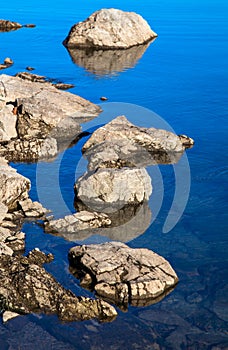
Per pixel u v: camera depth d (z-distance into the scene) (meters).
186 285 19.50
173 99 39.91
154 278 19.11
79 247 20.75
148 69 48.69
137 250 20.36
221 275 20.14
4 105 33.72
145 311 18.20
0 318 17.58
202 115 36.53
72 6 83.12
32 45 57.88
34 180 27.23
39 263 20.38
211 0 90.94
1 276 18.64
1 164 27.28
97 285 18.77
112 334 17.20
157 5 84.62
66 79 45.06
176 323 17.78
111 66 49.78
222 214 24.16
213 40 60.19
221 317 18.09
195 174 28.08
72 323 17.48
